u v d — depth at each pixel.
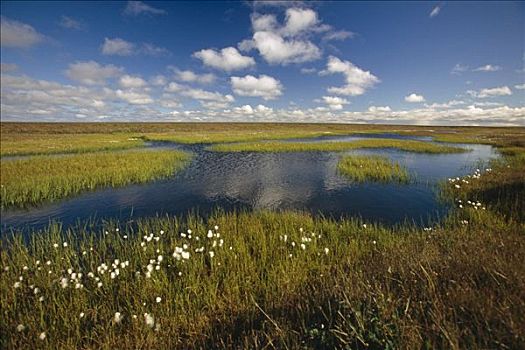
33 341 3.34
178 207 10.52
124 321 3.68
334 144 32.88
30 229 8.34
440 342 2.19
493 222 6.75
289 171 17.27
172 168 17.55
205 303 3.97
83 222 8.89
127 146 32.81
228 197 11.83
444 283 2.95
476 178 11.61
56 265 5.20
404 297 2.87
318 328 2.79
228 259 5.24
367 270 4.09
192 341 3.21
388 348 2.19
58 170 15.37
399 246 5.31
